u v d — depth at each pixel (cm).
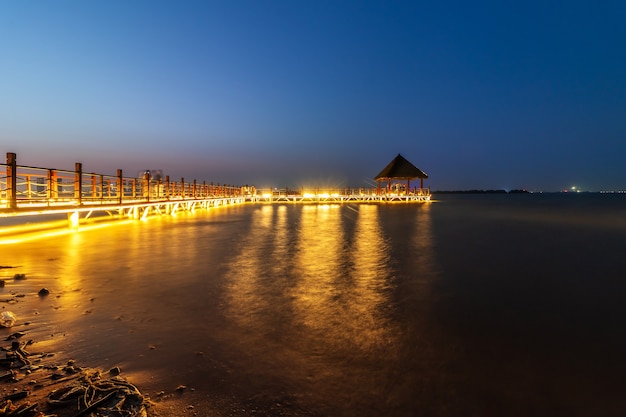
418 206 4878
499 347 452
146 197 2225
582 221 2552
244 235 1577
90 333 449
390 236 1609
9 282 680
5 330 447
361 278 802
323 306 597
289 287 713
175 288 684
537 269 929
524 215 3219
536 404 332
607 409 328
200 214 3014
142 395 314
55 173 1287
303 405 315
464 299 658
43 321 484
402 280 791
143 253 1058
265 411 303
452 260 1042
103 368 361
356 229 1903
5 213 995
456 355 427
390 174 5488
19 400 294
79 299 593
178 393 322
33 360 369
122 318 509
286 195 5700
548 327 525
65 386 317
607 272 899
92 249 1101
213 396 321
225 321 514
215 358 395
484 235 1686
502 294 695
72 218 1483
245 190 5684
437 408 320
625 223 2378
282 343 445
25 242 1209
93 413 278
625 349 452
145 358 388
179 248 1176
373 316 555
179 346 423
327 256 1076
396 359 412
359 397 332
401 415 308
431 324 527
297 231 1781
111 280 728
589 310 605
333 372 376
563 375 385
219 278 775
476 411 318
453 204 5981
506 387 359
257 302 609
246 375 362
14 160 1033
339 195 5644
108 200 1784
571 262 1030
